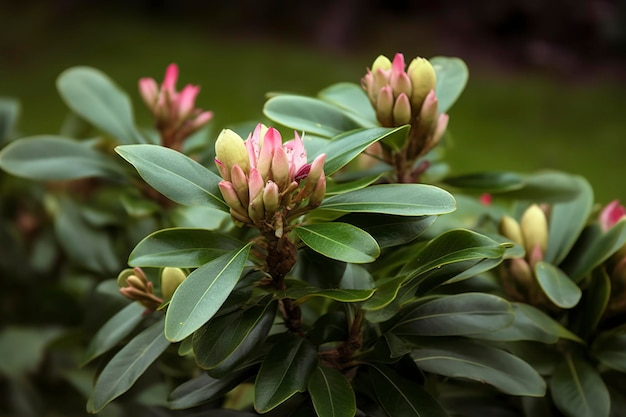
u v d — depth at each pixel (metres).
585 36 5.86
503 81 5.43
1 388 1.40
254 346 0.90
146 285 0.98
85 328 1.13
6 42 5.50
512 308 0.97
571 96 5.11
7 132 1.34
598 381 1.00
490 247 0.89
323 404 0.89
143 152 0.90
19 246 1.45
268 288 0.93
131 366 0.94
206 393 0.94
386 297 0.89
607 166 4.02
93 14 6.17
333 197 0.92
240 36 6.11
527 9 5.97
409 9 6.44
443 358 0.96
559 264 1.05
